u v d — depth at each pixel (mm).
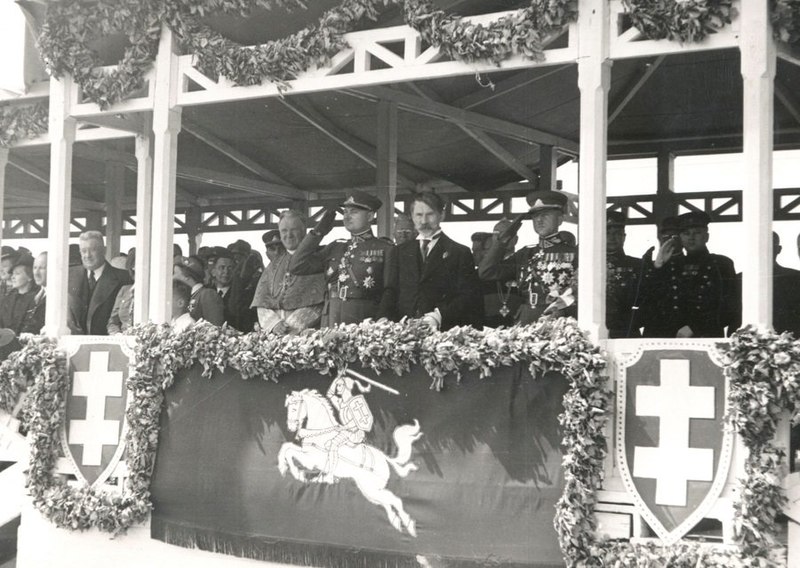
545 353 6570
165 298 8297
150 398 8125
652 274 7965
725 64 9367
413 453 7125
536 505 6695
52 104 8922
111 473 8422
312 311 8344
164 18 8148
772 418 6012
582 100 6680
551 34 6777
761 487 5961
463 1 8352
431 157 11625
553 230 7684
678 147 11414
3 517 8883
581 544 6434
